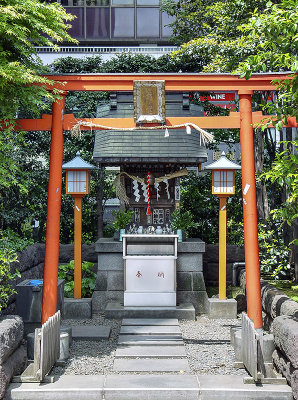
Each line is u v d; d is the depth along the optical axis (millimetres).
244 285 11852
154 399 6508
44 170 14539
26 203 13727
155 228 12641
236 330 8633
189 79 8047
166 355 8008
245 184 8102
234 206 14336
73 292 11898
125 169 12594
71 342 8773
